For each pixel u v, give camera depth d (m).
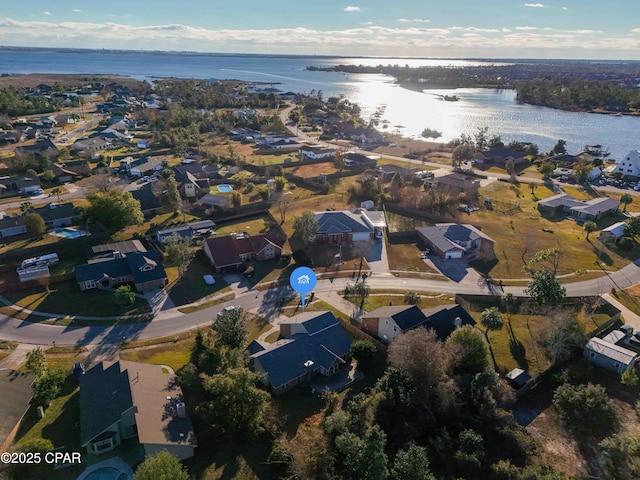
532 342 67.75
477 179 150.62
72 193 124.00
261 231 104.56
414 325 64.19
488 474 46.41
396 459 44.25
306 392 57.06
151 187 125.00
